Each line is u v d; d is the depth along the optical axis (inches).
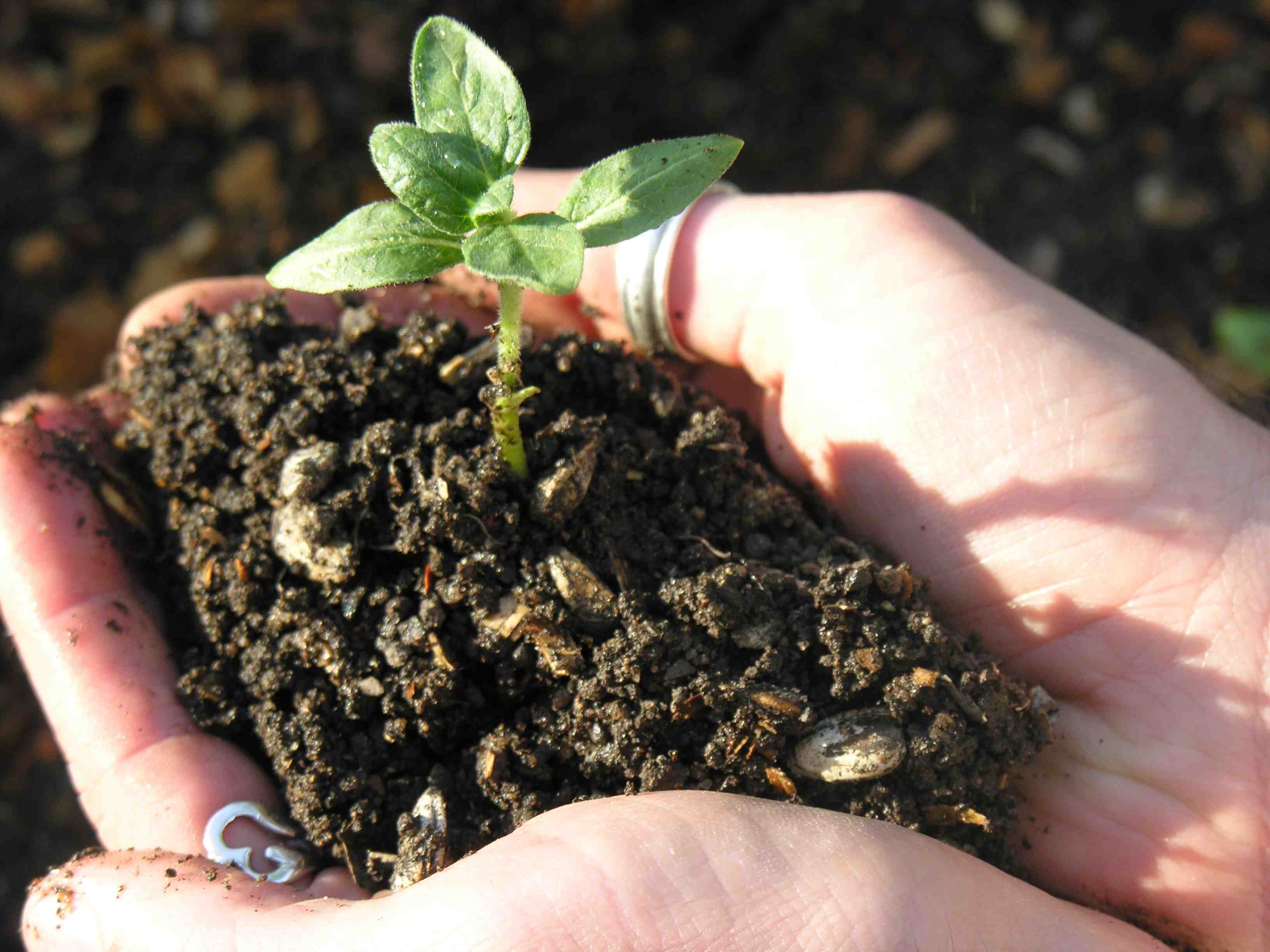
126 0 17.2
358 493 7.3
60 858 12.9
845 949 6.1
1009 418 7.6
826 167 17.3
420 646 7.1
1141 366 7.8
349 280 6.4
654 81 17.6
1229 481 7.5
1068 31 17.8
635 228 6.4
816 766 6.8
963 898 6.4
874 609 7.2
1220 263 16.5
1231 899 7.4
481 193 6.4
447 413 7.6
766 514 7.6
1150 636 7.5
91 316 15.6
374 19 17.1
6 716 13.4
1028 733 7.3
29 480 7.9
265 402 7.7
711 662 7.0
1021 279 8.1
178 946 6.3
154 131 16.7
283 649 7.3
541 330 9.5
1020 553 7.6
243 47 17.0
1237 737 7.3
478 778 7.0
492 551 7.1
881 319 8.0
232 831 7.1
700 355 9.1
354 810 7.0
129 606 7.8
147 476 8.2
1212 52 17.6
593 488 7.3
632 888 6.0
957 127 17.5
